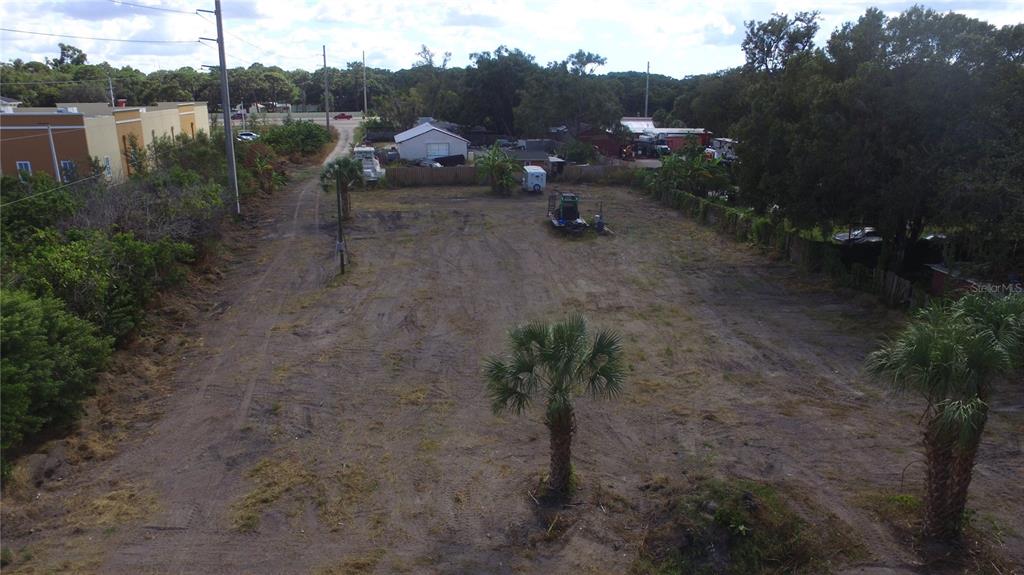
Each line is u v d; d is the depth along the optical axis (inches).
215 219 1085.1
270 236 1226.0
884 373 374.0
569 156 2190.0
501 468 480.1
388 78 5679.1
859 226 992.9
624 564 378.3
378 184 1814.7
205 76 4697.3
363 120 3629.4
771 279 973.2
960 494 378.6
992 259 709.3
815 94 895.7
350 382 627.8
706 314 825.5
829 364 666.8
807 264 1011.3
